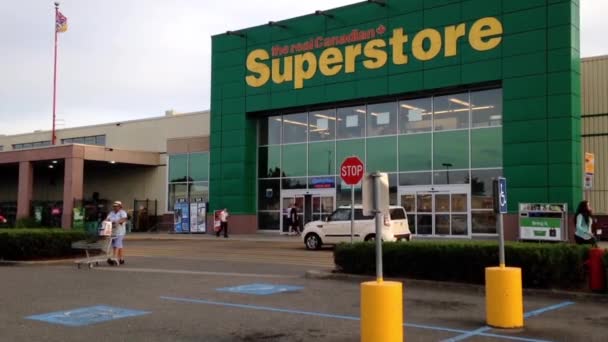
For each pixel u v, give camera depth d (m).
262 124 35.81
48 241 19.19
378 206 7.65
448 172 28.72
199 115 42.59
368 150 31.41
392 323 7.17
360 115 31.91
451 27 28.30
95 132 49.41
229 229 35.56
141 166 45.19
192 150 40.75
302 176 33.84
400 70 29.72
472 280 12.71
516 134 26.33
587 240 14.17
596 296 11.10
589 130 27.66
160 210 43.38
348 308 10.27
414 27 29.41
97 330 8.50
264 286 13.10
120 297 11.55
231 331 8.43
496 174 27.39
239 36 35.94
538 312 9.90
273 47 34.47
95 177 47.94
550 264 11.71
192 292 12.20
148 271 16.31
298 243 27.88
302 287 12.91
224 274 15.49
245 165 35.22
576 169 25.33
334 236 23.47
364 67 30.94
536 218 24.08
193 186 40.56
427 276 13.34
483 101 28.09
